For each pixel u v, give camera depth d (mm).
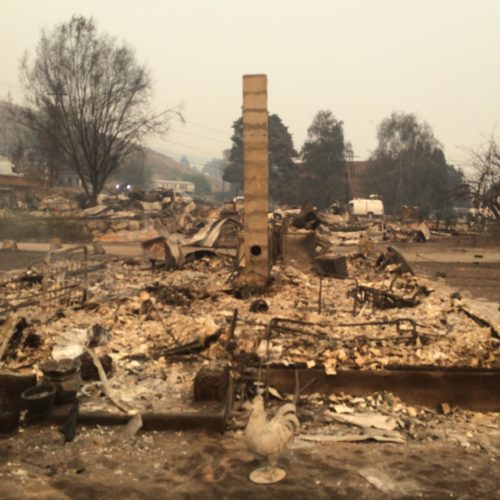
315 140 91438
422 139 86312
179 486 4797
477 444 5707
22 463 5180
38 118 50625
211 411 6016
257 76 13664
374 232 47344
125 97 49594
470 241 37156
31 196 51875
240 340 8180
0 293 12680
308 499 4598
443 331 9328
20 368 7328
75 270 16094
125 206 53438
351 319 10219
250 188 13773
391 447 5598
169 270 17859
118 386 6789
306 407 6531
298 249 17922
